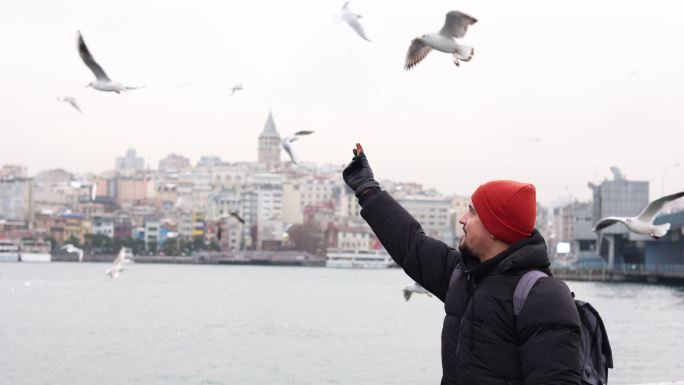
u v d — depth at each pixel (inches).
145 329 2265.0
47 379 1443.2
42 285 4658.0
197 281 5674.2
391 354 1733.5
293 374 1476.4
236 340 2007.9
